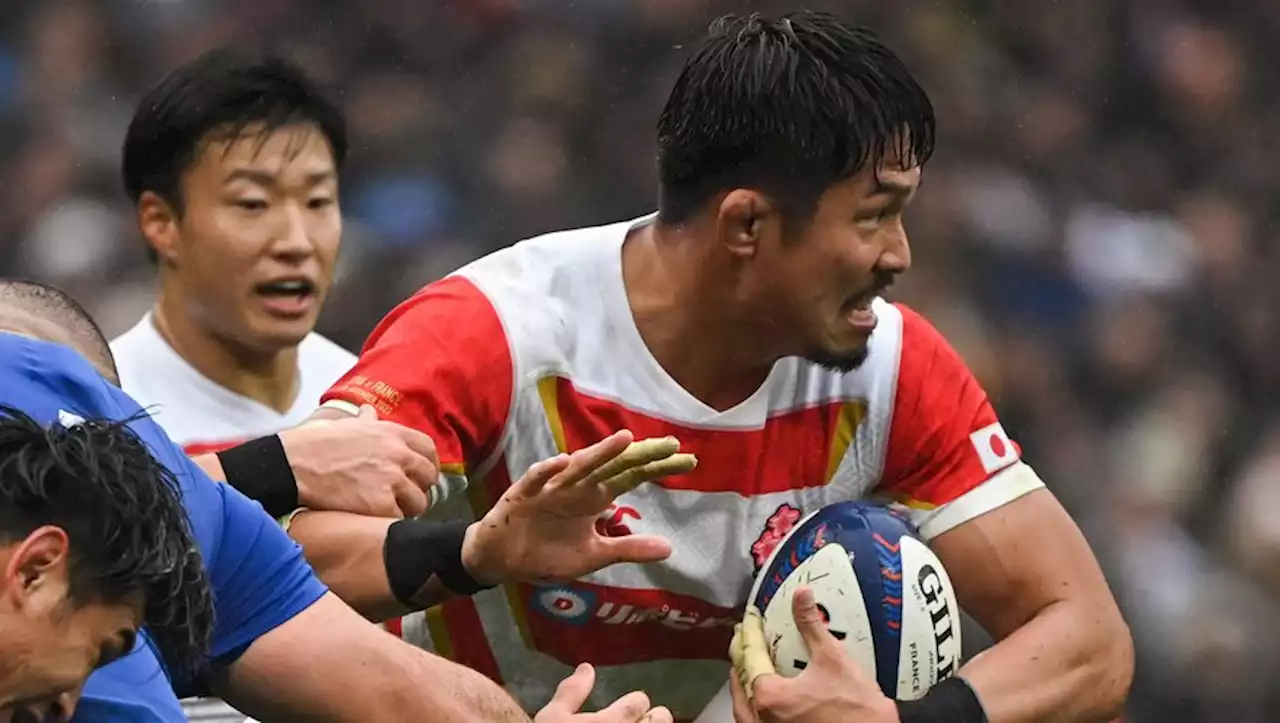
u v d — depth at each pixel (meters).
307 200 12.48
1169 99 31.86
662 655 9.83
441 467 8.95
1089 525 25.17
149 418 7.39
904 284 27.22
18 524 5.78
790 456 9.46
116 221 27.03
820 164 8.57
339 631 7.52
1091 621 9.45
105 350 8.66
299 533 8.62
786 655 8.77
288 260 12.38
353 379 9.06
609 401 9.23
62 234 26.75
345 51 29.86
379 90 29.34
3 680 5.79
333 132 12.59
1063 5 32.19
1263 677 23.28
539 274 9.32
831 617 8.72
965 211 28.45
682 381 9.29
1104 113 31.75
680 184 9.00
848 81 8.59
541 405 9.17
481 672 9.84
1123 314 28.06
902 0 31.72
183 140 12.29
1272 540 25.02
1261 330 28.52
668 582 9.41
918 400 9.59
